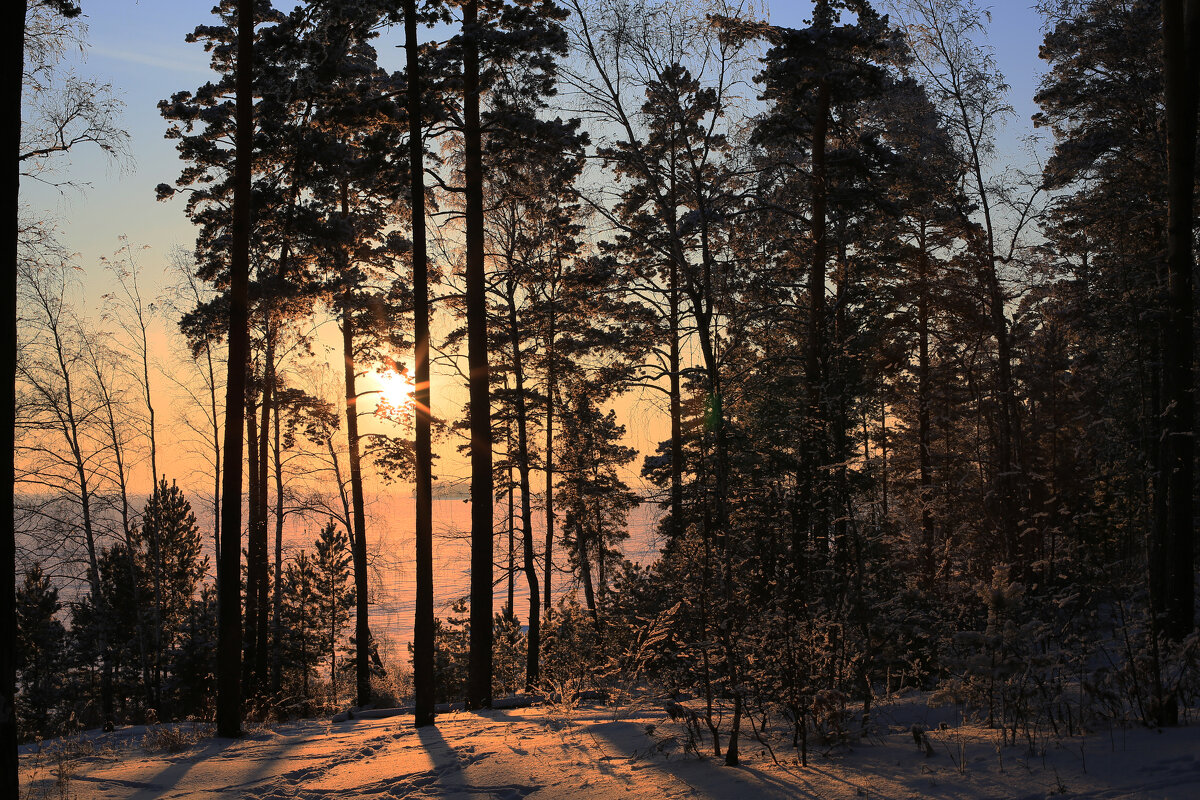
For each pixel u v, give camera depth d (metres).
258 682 23.72
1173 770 5.10
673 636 8.74
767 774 6.39
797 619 7.64
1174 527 10.48
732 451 9.02
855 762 6.47
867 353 15.88
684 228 13.02
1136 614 7.30
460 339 25.67
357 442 25.27
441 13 15.91
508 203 19.98
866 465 8.66
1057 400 20.25
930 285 19.81
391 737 11.87
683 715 7.47
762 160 16.00
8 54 6.05
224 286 22.52
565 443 30.59
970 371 21.44
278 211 20.67
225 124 21.05
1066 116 22.36
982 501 16.61
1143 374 9.46
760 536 7.94
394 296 24.14
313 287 21.94
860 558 7.97
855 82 18.38
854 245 20.94
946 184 18.88
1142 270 13.00
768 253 16.53
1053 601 7.59
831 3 18.00
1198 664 6.61
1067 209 21.09
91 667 41.00
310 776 9.13
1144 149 20.61
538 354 27.23
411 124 15.67
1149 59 19.58
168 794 8.55
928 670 9.16
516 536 26.09
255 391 22.52
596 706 13.44
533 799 6.70
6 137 6.03
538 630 25.36
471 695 16.75
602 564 36.28
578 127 16.95
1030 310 20.36
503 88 17.25
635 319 25.27
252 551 23.67
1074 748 5.96
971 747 6.39
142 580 40.44
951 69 18.06
